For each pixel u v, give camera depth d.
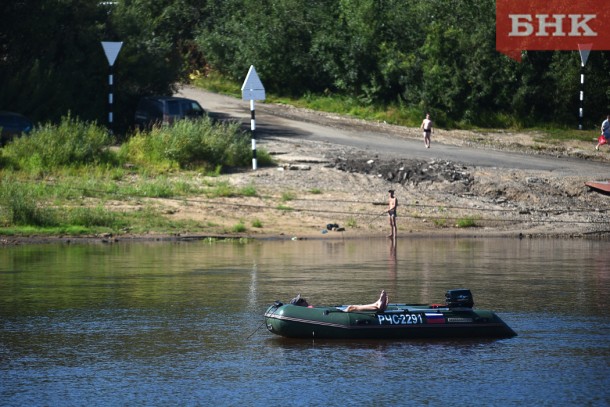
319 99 155.50
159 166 92.00
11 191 75.06
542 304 40.56
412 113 143.62
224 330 34.34
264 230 74.12
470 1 149.75
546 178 95.88
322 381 27.08
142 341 32.34
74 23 115.12
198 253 60.56
